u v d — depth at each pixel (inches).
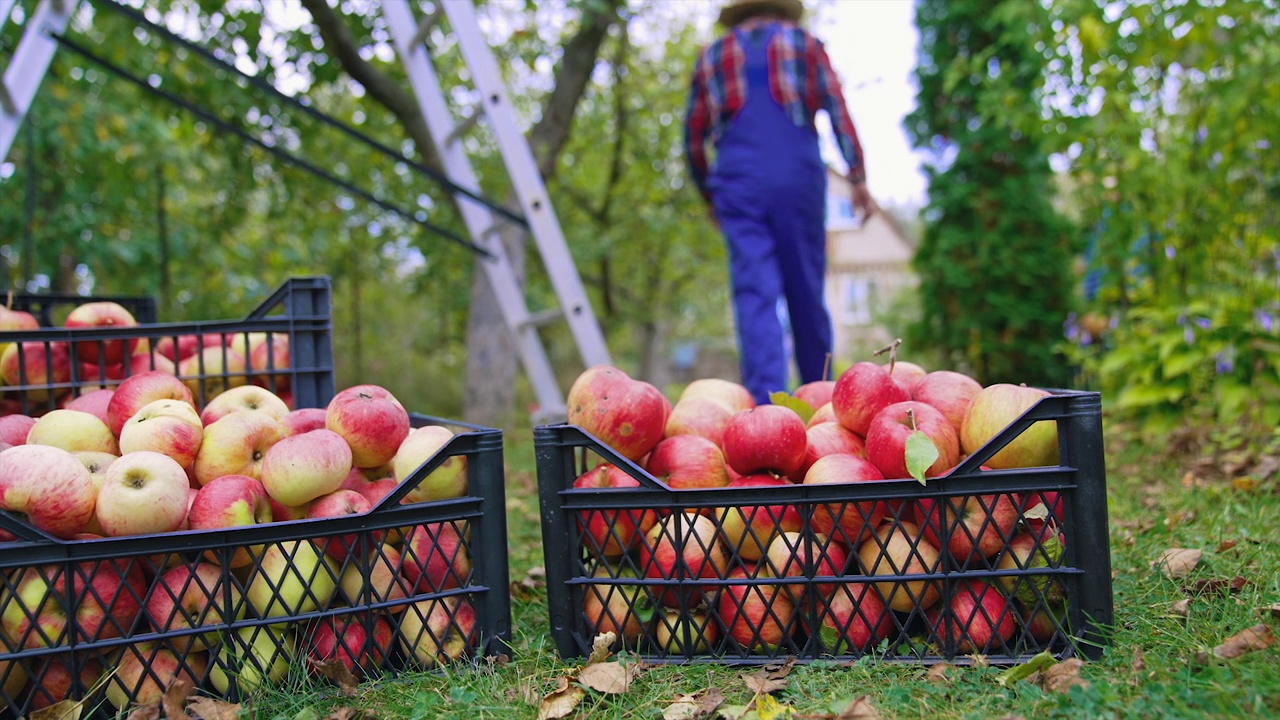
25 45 124.0
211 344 90.0
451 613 63.3
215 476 61.8
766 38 138.6
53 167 286.5
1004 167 320.2
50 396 78.9
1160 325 157.9
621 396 66.4
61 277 306.2
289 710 55.6
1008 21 169.2
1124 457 140.3
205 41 268.7
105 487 55.3
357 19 264.4
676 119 451.5
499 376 301.9
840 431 68.2
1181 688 49.1
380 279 493.4
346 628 59.7
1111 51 153.5
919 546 60.4
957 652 59.1
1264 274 157.2
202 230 334.3
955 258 324.2
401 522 60.6
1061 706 49.1
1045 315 310.7
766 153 136.5
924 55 346.3
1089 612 57.4
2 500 53.8
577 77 302.4
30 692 54.1
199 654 58.4
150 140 304.3
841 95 141.5
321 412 70.7
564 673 59.7
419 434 67.3
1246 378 144.6
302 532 57.4
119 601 55.9
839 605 60.1
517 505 135.0
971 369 330.0
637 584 61.4
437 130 174.9
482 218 178.2
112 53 275.7
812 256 142.1
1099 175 159.8
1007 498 59.6
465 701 54.3
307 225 349.1
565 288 160.2
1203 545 78.7
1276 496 99.5
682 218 474.9
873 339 920.3
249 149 297.4
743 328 137.3
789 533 62.1
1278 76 146.0
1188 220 156.6
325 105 359.9
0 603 54.2
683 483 64.9
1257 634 56.0
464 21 159.2
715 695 54.7
